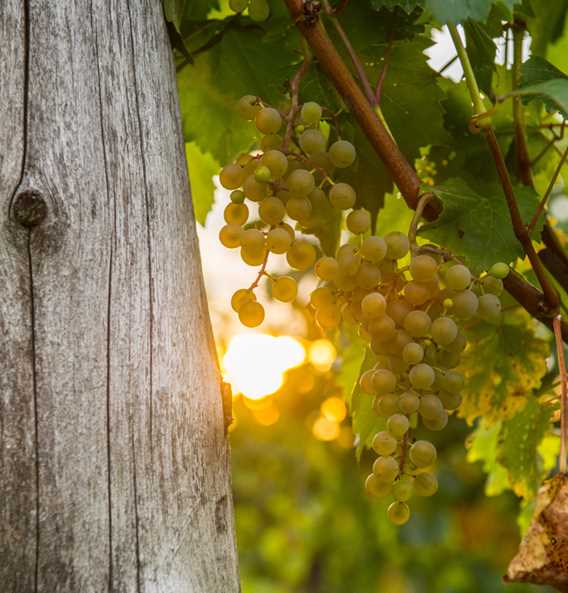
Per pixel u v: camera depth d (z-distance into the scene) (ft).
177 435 2.13
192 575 2.10
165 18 2.38
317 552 10.66
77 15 2.16
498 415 3.17
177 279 2.19
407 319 2.30
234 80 2.97
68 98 2.12
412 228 2.37
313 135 2.39
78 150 2.11
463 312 2.31
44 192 2.07
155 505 2.09
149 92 2.23
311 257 2.37
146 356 2.12
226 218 2.38
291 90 2.44
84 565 2.02
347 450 8.74
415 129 2.77
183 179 2.27
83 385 2.06
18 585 1.98
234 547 2.19
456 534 8.98
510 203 2.43
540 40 3.24
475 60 2.68
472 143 3.01
